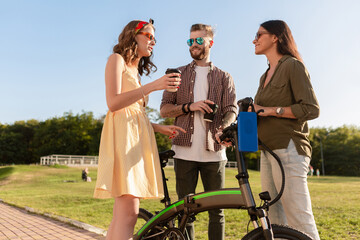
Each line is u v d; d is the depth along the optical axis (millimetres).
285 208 2355
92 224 5949
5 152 77625
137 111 2295
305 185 2330
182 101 3262
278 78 2494
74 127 73188
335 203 8570
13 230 5543
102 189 1978
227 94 3229
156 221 2430
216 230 2949
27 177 27938
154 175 2238
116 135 2156
